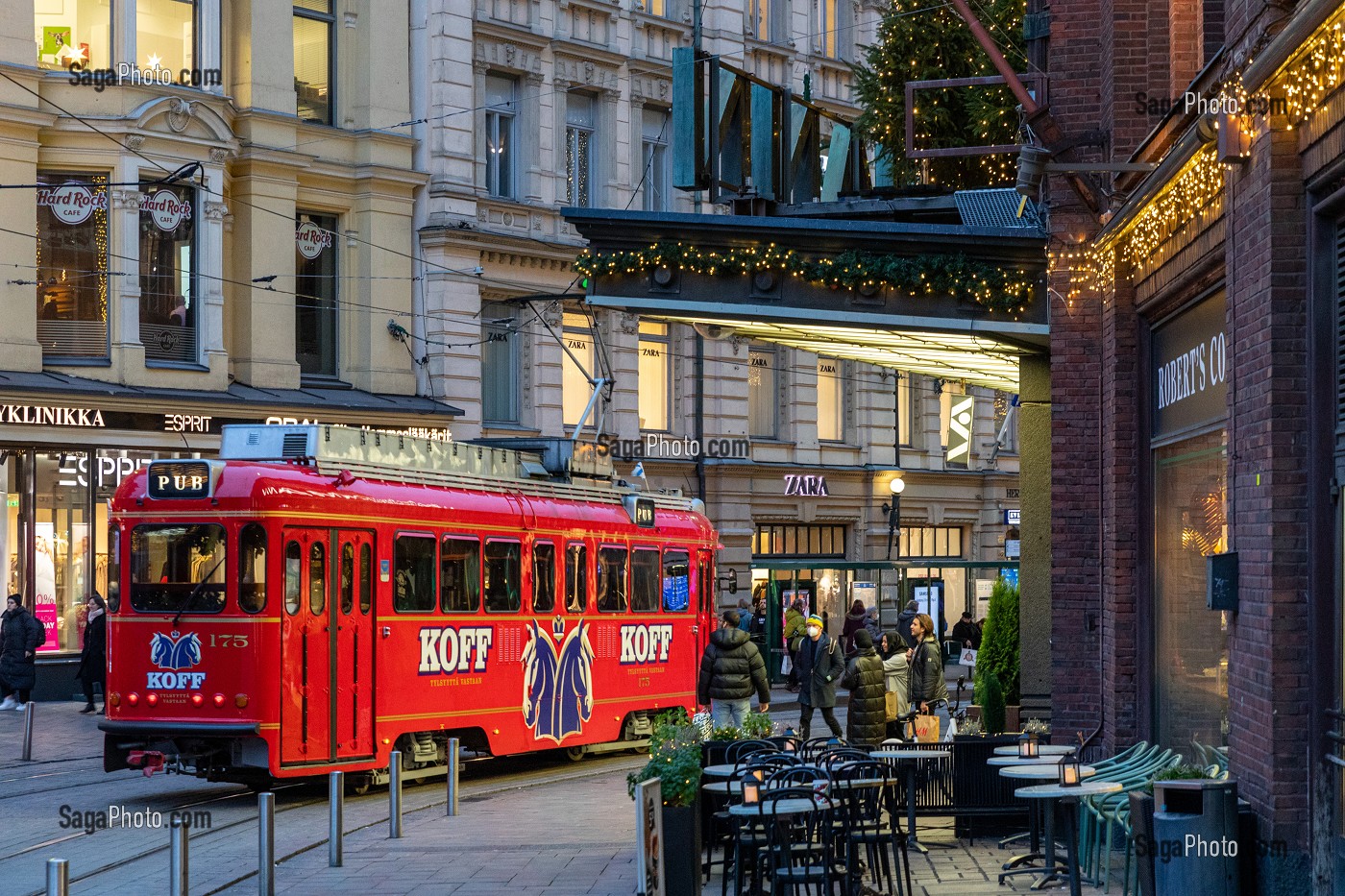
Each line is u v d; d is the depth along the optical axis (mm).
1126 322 18938
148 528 22594
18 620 34844
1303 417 12516
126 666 22500
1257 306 13008
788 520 54781
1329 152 11805
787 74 55188
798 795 13836
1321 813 12188
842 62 57281
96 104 37281
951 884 15906
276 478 22234
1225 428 15039
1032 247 21250
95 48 37781
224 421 39250
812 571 51125
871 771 15609
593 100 49125
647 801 13922
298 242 41656
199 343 39125
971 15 20047
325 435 23078
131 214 37500
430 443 25359
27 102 36406
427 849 18438
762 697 25719
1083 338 20531
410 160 43781
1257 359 13008
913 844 17984
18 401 35469
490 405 46156
